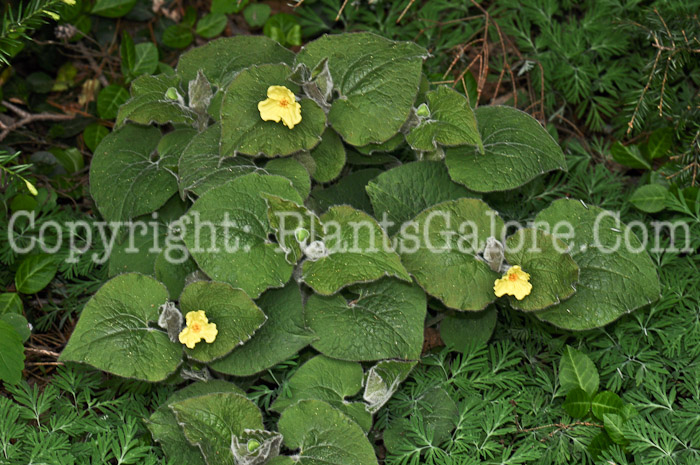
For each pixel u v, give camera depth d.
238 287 0.69
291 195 0.70
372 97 0.74
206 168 0.73
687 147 0.85
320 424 0.68
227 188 0.70
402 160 0.84
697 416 0.72
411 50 0.75
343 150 0.76
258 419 0.68
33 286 0.79
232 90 0.72
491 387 0.74
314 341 0.70
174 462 0.68
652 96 0.86
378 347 0.70
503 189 0.74
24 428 0.69
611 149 0.87
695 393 0.74
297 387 0.70
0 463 0.68
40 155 0.89
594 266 0.73
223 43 0.79
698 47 0.84
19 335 0.73
